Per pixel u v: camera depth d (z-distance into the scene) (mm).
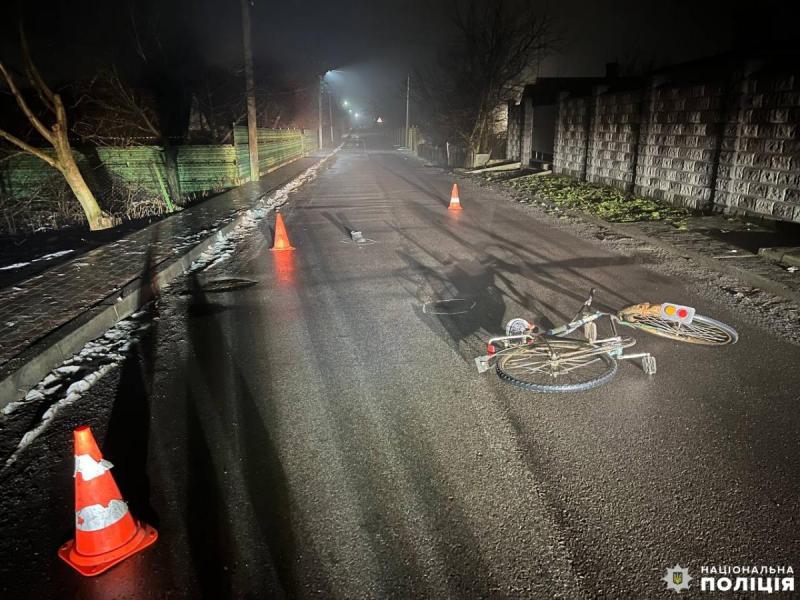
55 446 3826
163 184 20406
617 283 7316
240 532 2975
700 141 12000
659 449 3621
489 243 9977
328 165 32625
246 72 21000
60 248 10914
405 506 3145
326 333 5773
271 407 4270
